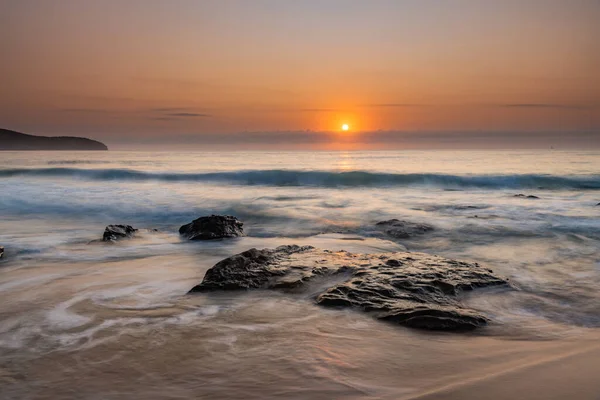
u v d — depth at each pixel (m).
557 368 3.96
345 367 4.37
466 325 5.76
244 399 3.70
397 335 5.43
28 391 4.02
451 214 17.20
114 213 18.83
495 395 3.43
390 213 17.69
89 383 4.15
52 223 17.08
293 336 5.37
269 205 20.03
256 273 8.06
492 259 10.41
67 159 53.75
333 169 34.72
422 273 7.85
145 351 4.93
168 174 30.73
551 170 33.47
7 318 6.21
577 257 10.44
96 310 6.57
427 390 3.70
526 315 6.43
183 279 8.56
